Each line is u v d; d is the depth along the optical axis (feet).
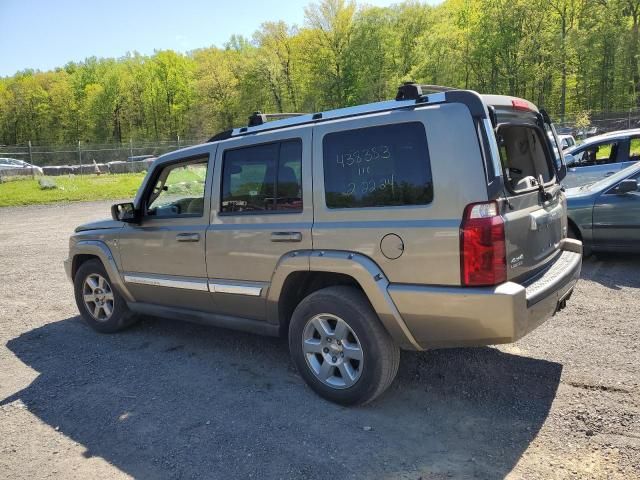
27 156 129.39
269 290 12.57
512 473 8.98
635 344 14.08
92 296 17.84
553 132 13.88
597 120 137.59
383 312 10.59
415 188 10.25
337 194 11.34
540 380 12.33
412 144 10.32
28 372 14.64
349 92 187.73
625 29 171.94
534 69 170.71
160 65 271.49
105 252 16.79
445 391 12.09
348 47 181.98
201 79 217.36
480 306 9.51
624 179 22.71
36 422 11.69
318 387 11.96
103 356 15.60
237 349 15.57
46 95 262.26
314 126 11.85
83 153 136.56
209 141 14.33
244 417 11.38
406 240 10.22
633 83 180.65
